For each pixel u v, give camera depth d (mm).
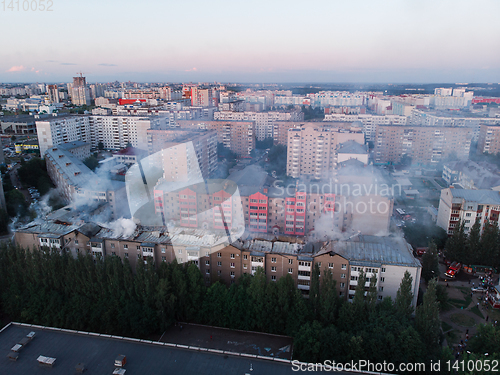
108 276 77250
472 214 115062
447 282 100062
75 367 55000
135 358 57438
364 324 69250
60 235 90375
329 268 79938
